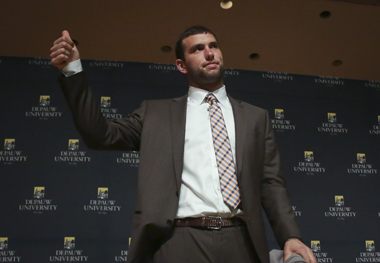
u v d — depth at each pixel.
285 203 1.63
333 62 4.91
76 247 4.06
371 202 4.64
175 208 1.46
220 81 1.80
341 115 4.96
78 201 4.21
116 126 1.63
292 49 4.70
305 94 4.98
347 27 4.42
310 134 4.82
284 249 1.55
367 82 5.16
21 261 3.96
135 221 1.47
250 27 4.38
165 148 1.58
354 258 4.40
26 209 4.13
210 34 1.87
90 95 1.51
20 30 4.29
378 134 4.96
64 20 4.20
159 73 4.79
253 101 4.84
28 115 4.44
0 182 4.18
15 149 4.31
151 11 4.13
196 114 1.69
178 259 1.41
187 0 4.02
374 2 4.11
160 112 1.70
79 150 4.38
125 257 4.09
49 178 4.25
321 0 4.06
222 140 1.61
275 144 1.75
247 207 1.49
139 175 1.54
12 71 4.57
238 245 1.46
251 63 4.88
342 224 4.51
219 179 1.53
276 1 4.06
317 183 4.62
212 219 1.46
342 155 4.79
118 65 4.75
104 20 4.22
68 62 1.50
